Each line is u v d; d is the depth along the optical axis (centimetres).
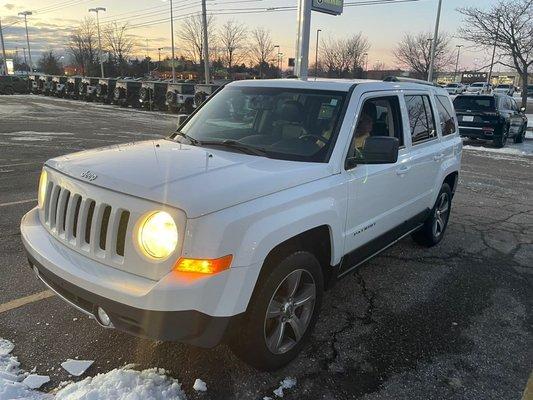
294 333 305
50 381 277
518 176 1088
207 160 299
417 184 455
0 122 1841
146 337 243
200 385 278
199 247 232
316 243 323
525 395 288
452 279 461
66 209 283
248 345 273
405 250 542
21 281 406
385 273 470
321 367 307
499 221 682
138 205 243
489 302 414
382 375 302
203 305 235
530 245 575
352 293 421
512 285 453
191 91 2597
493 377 305
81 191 269
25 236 302
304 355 320
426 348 336
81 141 1332
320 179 308
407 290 432
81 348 311
